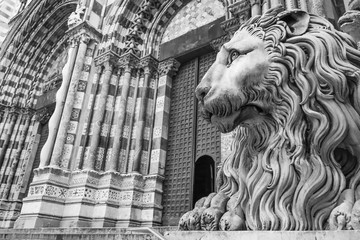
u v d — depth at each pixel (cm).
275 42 194
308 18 197
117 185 676
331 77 169
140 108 769
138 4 915
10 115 1247
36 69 1355
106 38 873
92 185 665
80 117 759
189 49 781
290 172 169
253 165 194
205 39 749
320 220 153
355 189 158
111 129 751
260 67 191
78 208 620
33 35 1345
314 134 170
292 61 186
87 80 808
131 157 722
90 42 863
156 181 682
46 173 666
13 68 1330
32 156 1159
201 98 210
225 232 148
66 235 311
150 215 642
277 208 166
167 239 167
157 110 780
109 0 959
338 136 162
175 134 746
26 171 1123
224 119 197
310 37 185
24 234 398
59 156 695
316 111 172
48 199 626
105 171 702
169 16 902
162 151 727
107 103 772
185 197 647
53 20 1338
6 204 1067
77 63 810
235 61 200
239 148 217
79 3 944
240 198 190
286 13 203
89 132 743
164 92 789
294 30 200
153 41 870
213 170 635
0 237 444
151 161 720
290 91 183
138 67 828
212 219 187
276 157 179
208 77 205
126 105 772
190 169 671
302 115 178
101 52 853
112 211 637
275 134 192
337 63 174
